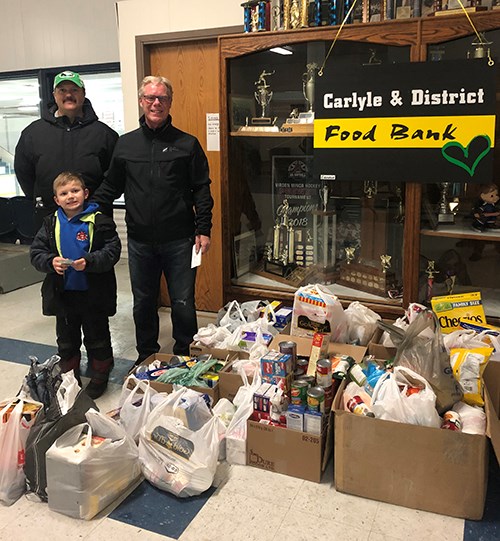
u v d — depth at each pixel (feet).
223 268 10.55
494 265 9.19
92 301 8.91
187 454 6.51
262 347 8.25
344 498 6.42
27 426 6.56
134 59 12.62
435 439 5.95
